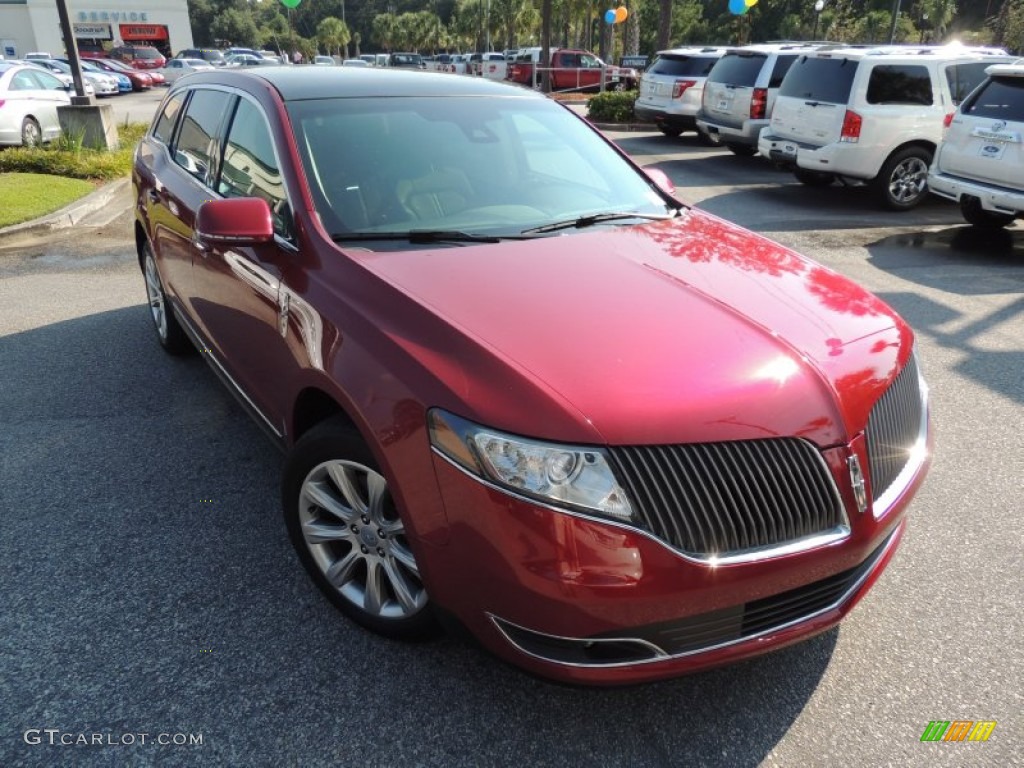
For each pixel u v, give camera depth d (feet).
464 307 8.07
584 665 6.93
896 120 32.68
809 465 7.18
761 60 43.52
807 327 8.34
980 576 10.32
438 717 7.90
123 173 38.40
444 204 10.61
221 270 11.30
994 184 26.99
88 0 179.93
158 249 14.96
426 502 7.22
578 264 9.36
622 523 6.59
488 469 6.77
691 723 7.95
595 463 6.62
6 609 9.21
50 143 42.83
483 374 7.15
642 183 12.77
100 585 9.68
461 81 13.38
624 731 7.82
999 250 27.50
